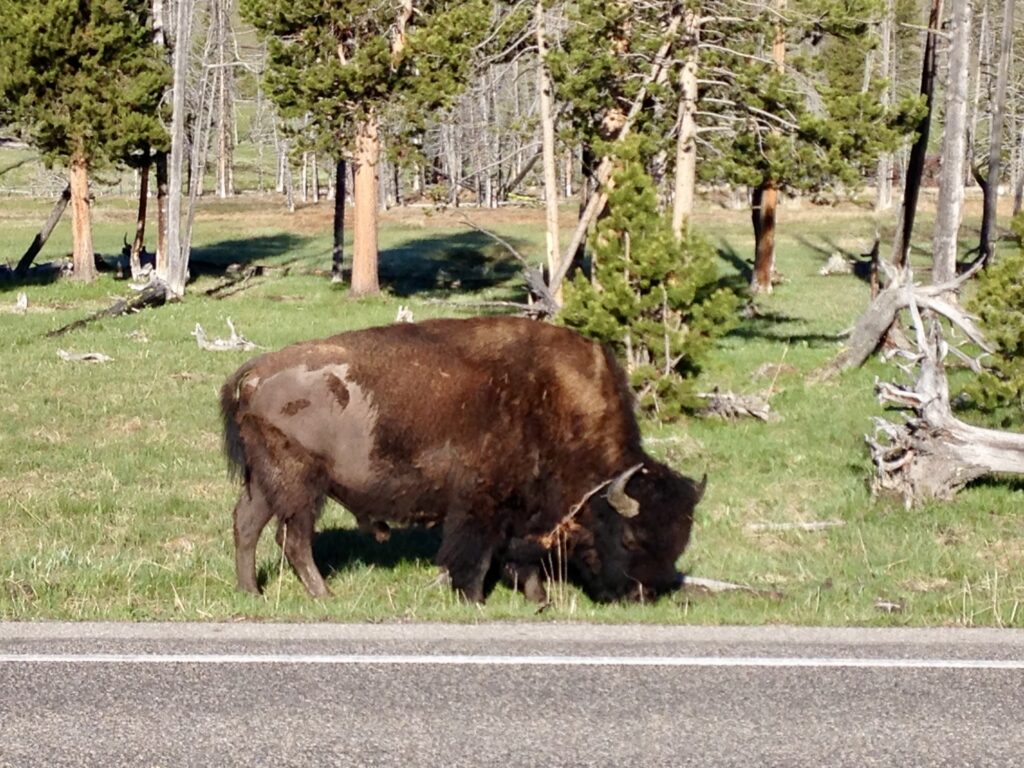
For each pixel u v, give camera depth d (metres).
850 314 37.50
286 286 45.81
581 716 6.83
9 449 18.22
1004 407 19.66
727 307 19.92
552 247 30.44
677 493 10.34
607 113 30.58
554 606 10.27
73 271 46.03
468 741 6.48
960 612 9.83
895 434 15.17
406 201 87.31
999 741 6.52
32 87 43.28
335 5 38.06
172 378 24.80
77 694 7.16
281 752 6.34
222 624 8.73
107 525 14.15
